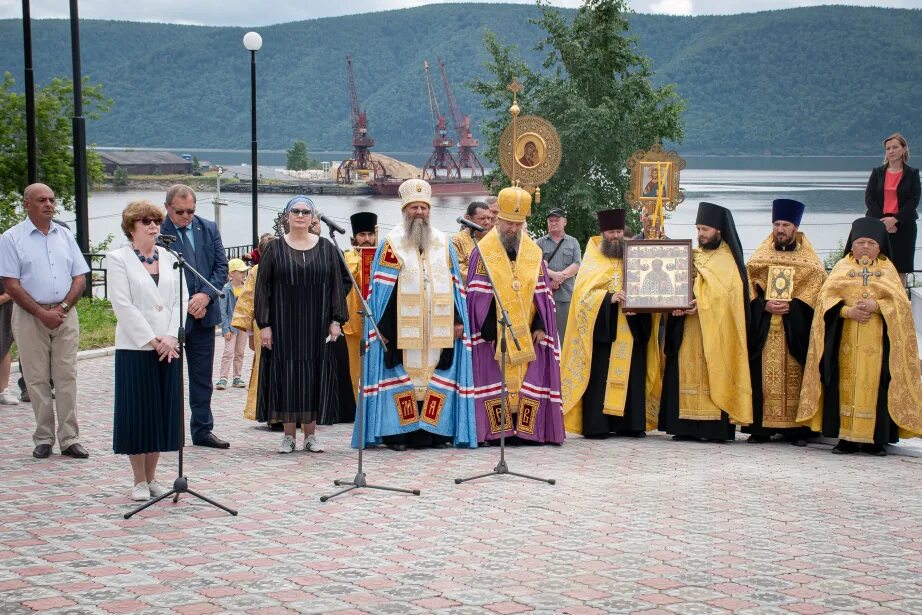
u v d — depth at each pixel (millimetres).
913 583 5855
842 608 5449
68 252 9141
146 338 7293
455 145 139250
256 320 9164
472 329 9914
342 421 11320
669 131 35406
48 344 9039
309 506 7449
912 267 13070
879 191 13141
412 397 9688
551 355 10062
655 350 10539
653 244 10094
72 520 7055
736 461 9289
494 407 9977
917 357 9703
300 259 9117
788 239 10234
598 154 34406
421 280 9617
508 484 8195
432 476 8477
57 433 9109
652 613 5340
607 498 7738
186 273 9484
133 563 6102
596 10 35219
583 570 6020
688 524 7020
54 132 31219
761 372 10203
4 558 6188
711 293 10117
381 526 6922
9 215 30109
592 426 10406
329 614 5285
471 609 5367
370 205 107312
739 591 5688
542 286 10070
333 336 9172
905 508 7555
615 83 35906
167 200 9492
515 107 14289
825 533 6848
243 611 5324
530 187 14312
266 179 156750
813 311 10086
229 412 12008
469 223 8578
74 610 5316
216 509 7355
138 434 7383
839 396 9852
